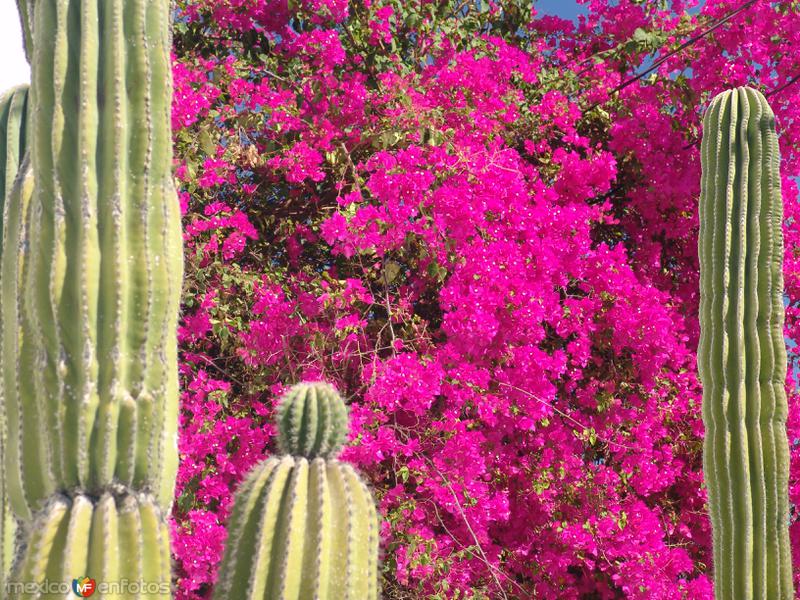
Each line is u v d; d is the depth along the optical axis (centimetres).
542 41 574
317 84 464
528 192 477
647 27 566
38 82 183
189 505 394
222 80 454
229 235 447
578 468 452
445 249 427
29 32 210
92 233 176
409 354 402
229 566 185
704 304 354
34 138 182
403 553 391
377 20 497
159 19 189
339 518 187
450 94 473
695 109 552
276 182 478
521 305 430
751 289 344
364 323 417
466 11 577
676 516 499
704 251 358
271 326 418
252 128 457
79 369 173
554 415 466
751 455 334
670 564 452
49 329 174
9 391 184
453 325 417
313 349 415
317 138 455
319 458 196
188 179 428
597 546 449
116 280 175
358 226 412
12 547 216
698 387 507
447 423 412
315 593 178
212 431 402
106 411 173
